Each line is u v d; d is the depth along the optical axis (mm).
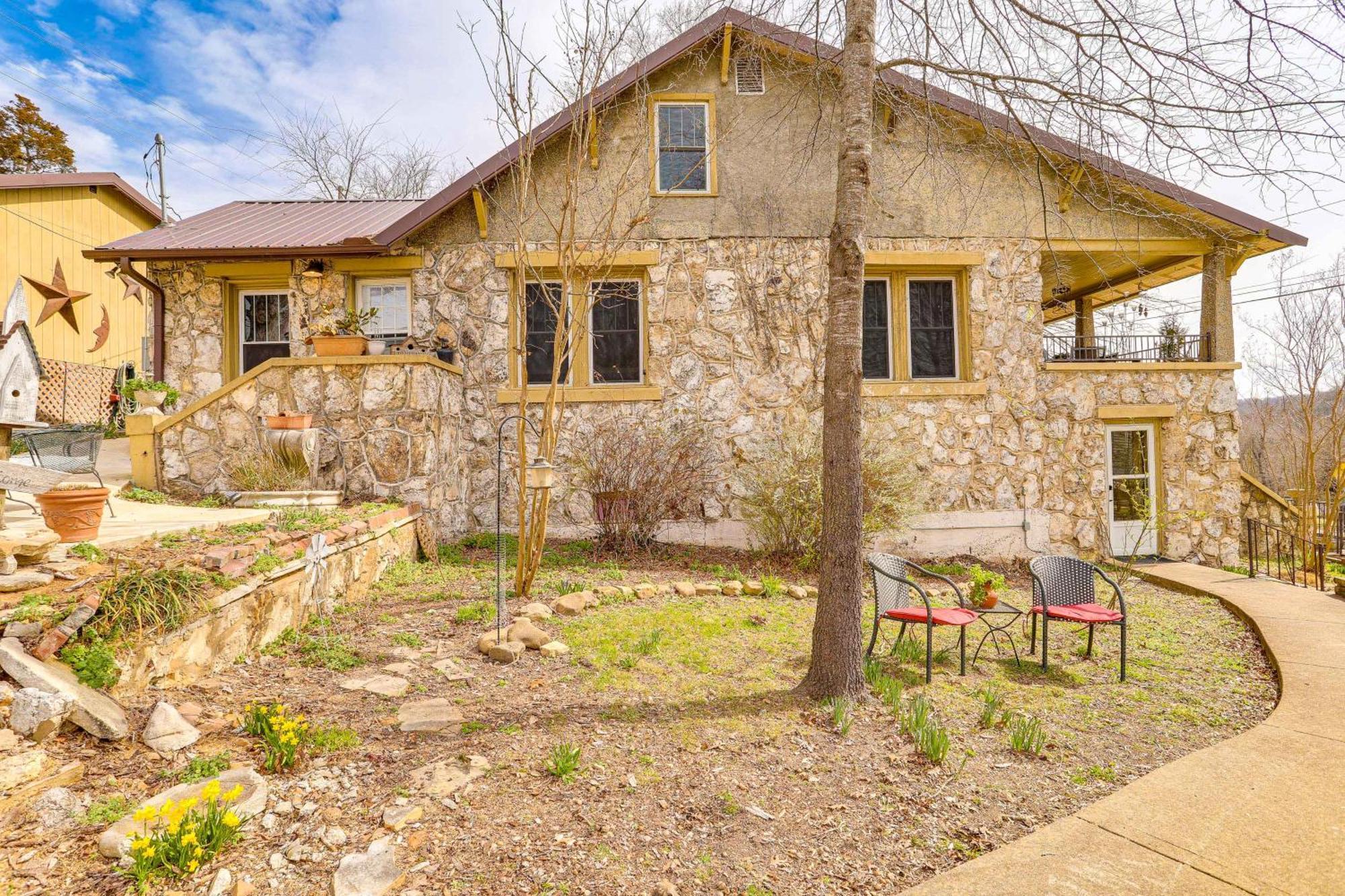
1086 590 5480
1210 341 10047
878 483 8172
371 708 3760
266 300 9719
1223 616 6922
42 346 13109
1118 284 12500
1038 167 6449
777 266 9461
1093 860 2662
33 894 2172
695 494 9031
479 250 9203
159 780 2838
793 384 9383
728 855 2713
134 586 3629
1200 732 4055
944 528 9484
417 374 7480
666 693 4234
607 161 9297
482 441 9148
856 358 4305
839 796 3189
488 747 3402
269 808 2750
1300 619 6363
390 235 8547
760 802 3102
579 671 4496
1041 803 3213
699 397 9297
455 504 8602
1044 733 3824
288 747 3037
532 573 6117
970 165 9656
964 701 4461
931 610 5273
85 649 3219
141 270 11008
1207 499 9859
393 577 6543
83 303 14125
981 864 2643
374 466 7508
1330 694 4500
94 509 4238
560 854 2629
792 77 9469
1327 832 2857
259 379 7578
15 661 2959
